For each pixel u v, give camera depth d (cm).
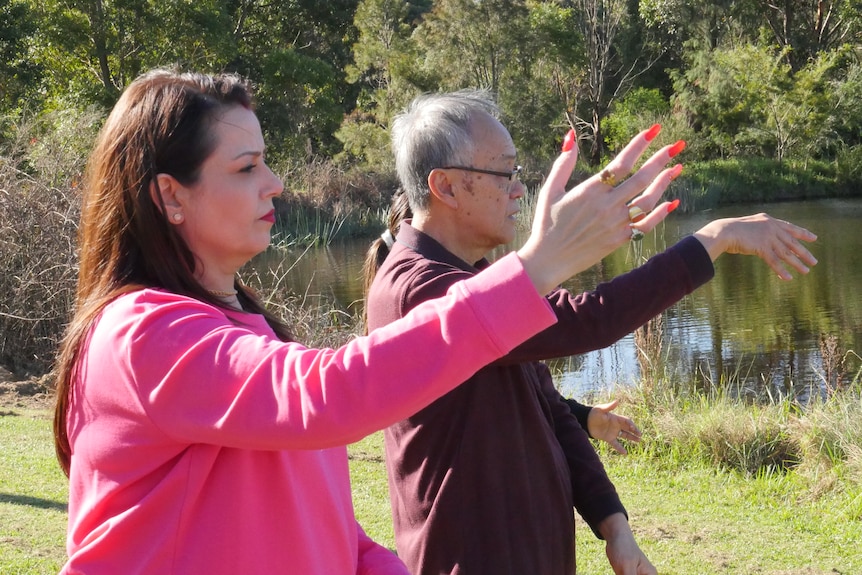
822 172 3353
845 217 2586
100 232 132
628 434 257
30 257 884
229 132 131
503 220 213
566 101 3631
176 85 132
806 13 3716
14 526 424
